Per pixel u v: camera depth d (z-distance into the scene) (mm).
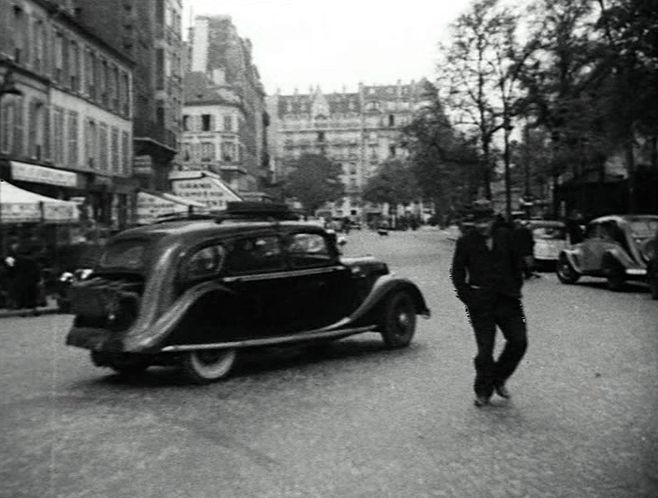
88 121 38062
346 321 10656
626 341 11734
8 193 19797
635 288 22016
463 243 7695
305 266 10289
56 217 20016
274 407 7785
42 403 8133
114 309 8945
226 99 92875
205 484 5379
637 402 7672
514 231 7781
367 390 8508
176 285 9094
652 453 5938
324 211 174125
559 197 45250
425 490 5219
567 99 38500
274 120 175125
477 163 47781
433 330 13281
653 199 39875
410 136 47594
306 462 5875
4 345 12781
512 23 42875
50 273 22047
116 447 6352
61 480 5484
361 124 176500
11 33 29297
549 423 6930
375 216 173000
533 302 17875
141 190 43625
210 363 9281
